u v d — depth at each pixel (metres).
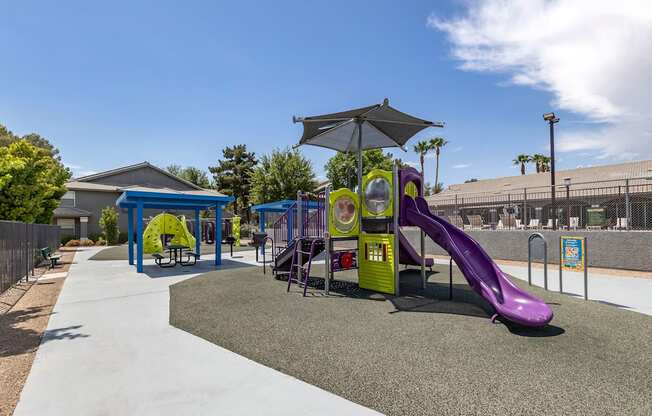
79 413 2.92
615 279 9.12
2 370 3.80
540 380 3.33
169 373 3.68
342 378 3.47
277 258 9.95
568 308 6.00
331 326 5.20
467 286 8.45
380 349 4.21
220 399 3.12
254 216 50.34
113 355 4.21
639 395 3.03
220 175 51.31
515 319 4.87
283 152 36.56
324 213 8.44
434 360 3.85
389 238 7.60
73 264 14.34
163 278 10.39
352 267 8.71
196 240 16.58
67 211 28.11
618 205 12.51
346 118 8.79
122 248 24.25
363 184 8.40
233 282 9.32
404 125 9.77
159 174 34.59
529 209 15.11
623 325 5.04
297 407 2.96
